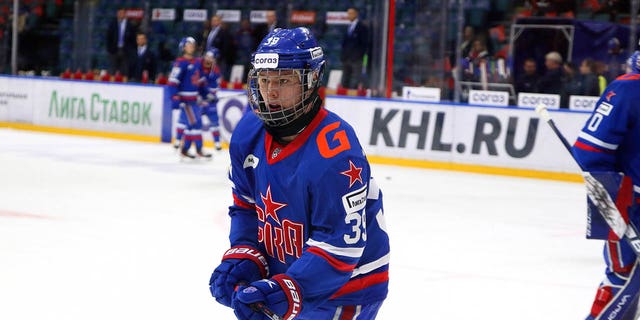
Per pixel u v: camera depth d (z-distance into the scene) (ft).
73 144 81.82
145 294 29.19
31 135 89.35
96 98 90.22
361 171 13.41
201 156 70.54
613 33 71.51
